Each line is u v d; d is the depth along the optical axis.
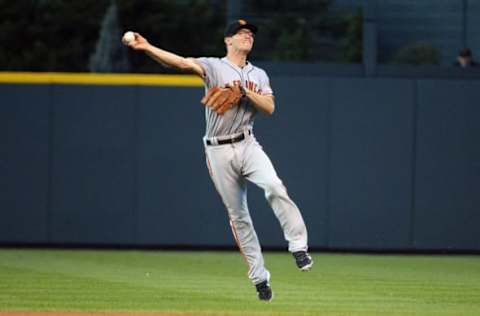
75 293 34.94
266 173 28.38
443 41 57.81
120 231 53.19
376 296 35.09
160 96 52.88
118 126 52.91
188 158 52.97
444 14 57.75
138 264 46.00
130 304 31.98
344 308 31.48
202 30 64.19
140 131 52.97
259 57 58.44
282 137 52.72
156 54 27.39
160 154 53.00
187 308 31.03
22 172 53.06
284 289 36.94
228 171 28.75
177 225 53.12
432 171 52.78
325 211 52.72
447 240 52.81
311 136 52.72
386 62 57.50
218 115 28.39
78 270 42.88
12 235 53.16
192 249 54.12
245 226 29.25
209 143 28.86
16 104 52.84
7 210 53.12
